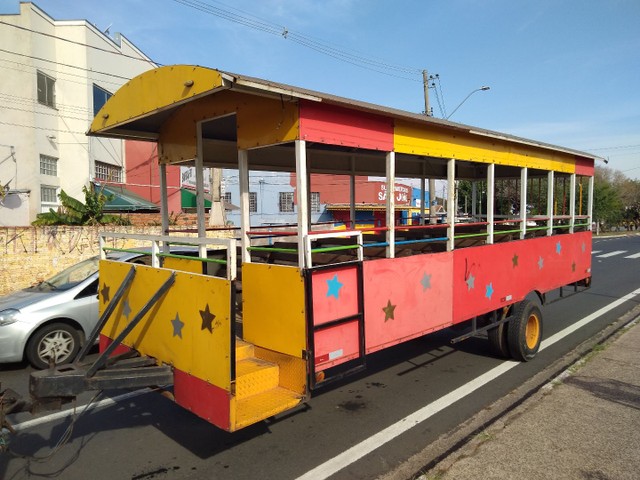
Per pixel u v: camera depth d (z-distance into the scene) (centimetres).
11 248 1038
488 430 402
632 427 401
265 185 2591
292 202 2623
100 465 371
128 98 426
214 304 312
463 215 856
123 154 2123
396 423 441
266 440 411
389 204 437
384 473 351
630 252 2333
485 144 562
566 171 747
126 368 360
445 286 499
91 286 662
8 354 594
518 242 626
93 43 1844
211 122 491
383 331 421
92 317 650
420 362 634
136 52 2178
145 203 1855
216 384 312
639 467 338
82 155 1805
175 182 2234
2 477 354
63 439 400
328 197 1819
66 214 1328
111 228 1184
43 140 1683
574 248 777
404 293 444
